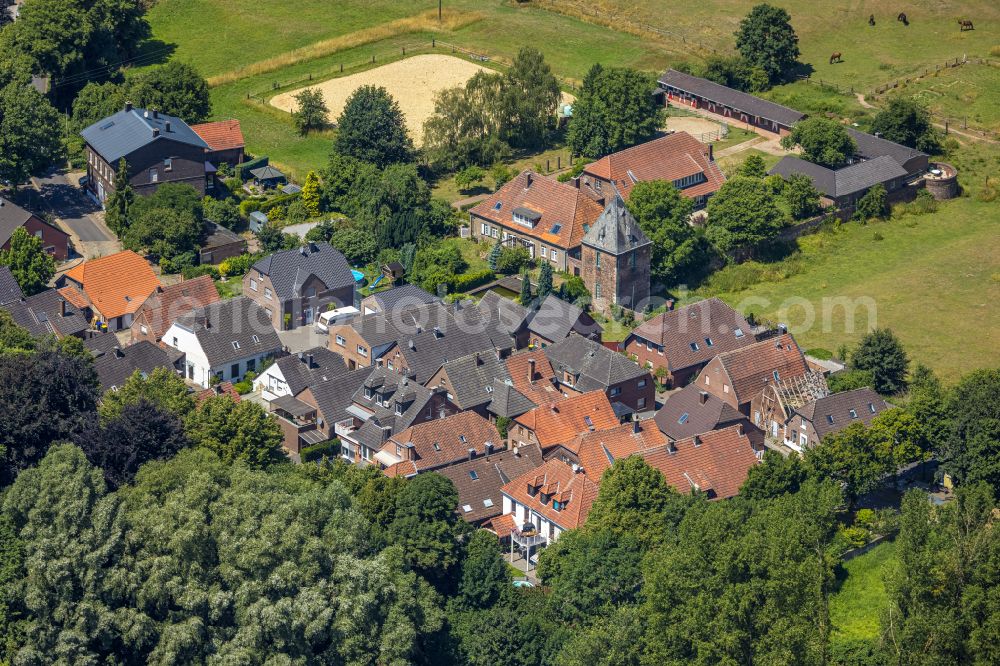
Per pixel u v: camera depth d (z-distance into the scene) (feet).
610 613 402.11
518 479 473.26
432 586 418.51
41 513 367.66
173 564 366.63
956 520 391.45
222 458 453.17
